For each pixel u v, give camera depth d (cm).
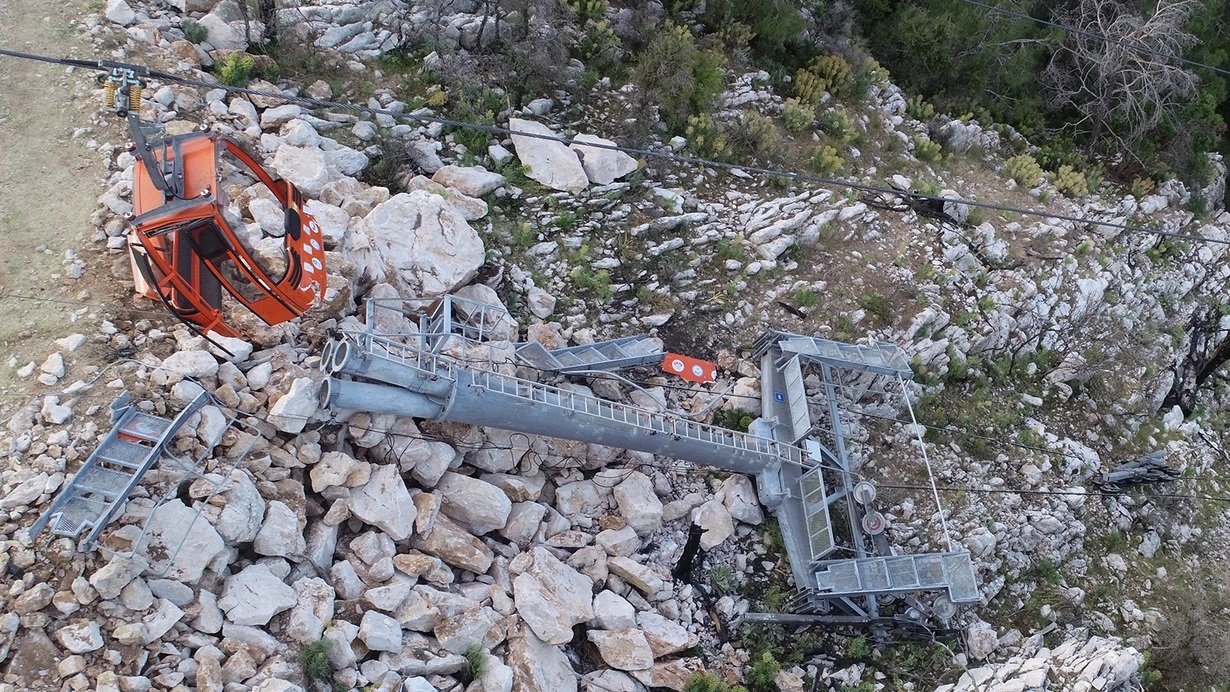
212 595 1170
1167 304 2536
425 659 1253
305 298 1241
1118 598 1873
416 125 1869
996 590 1769
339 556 1325
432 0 1998
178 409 1249
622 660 1396
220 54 1767
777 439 1694
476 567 1377
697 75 2138
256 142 1639
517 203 1839
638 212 1925
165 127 1466
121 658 1075
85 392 1225
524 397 1433
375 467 1369
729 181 2080
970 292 2111
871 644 1625
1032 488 1934
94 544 1106
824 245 2045
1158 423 2292
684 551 1612
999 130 2717
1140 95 2712
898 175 2312
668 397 1731
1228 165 3041
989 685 1538
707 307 1861
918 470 1855
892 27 2673
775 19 2377
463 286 1652
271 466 1296
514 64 2019
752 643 1561
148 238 1127
